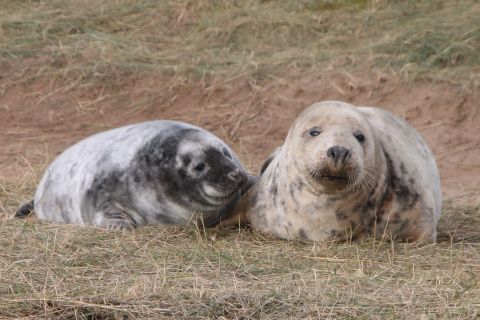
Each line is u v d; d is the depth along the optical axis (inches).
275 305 846.5
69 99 1808.6
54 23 2005.4
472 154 1588.3
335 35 1940.2
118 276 922.7
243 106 1756.9
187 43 1959.9
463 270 959.6
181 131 1156.5
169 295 860.6
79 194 1158.3
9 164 1550.2
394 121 1139.3
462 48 1791.3
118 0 2087.8
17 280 900.0
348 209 1046.4
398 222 1061.8
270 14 2000.5
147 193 1134.4
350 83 1752.0
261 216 1105.4
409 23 1913.1
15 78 1847.9
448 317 828.0
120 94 1814.7
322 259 1005.8
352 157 992.9
